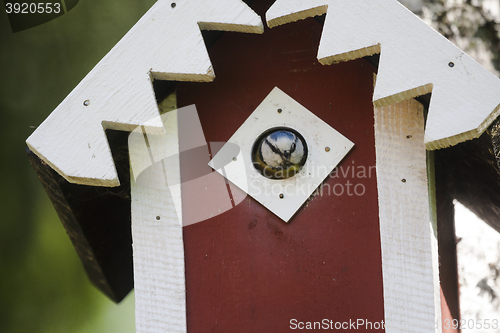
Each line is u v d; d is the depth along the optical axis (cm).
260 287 140
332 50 137
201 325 140
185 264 141
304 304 140
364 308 139
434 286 139
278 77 142
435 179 142
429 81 136
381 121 141
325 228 140
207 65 138
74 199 141
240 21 138
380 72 137
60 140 138
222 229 141
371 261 140
